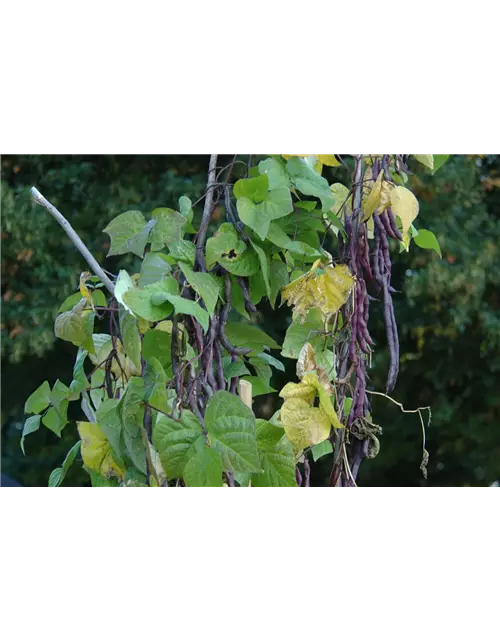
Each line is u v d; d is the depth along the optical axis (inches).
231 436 57.5
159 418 57.2
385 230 66.5
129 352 59.6
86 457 62.9
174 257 61.0
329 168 191.3
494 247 216.8
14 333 216.5
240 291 66.7
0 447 227.1
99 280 68.9
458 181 214.4
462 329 219.5
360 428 63.6
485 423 232.5
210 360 61.5
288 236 68.7
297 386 61.1
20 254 216.4
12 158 219.8
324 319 67.6
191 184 214.2
